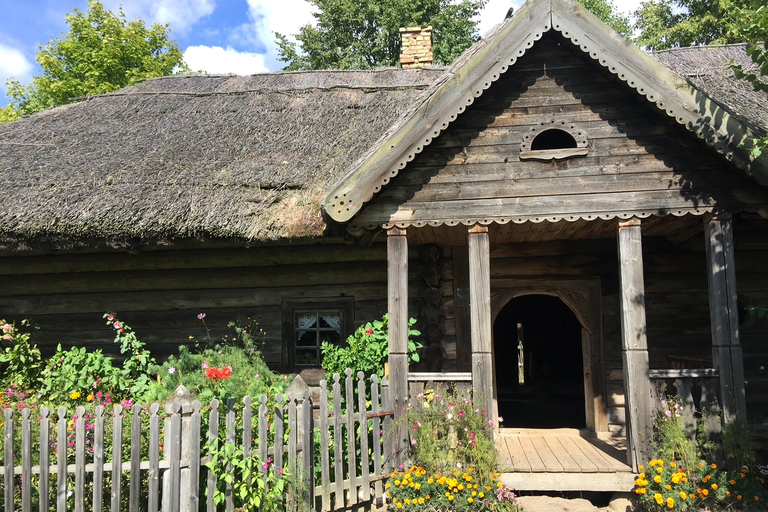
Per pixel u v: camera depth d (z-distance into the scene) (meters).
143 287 7.45
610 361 7.08
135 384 6.45
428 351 7.02
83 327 7.46
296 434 4.74
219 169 7.06
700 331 7.00
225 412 4.56
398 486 5.01
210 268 7.43
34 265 7.52
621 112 5.47
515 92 5.58
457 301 7.14
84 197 6.46
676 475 4.77
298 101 9.08
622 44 5.15
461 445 5.10
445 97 5.30
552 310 13.50
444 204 5.50
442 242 7.02
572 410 10.46
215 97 9.42
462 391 5.32
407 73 9.91
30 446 4.26
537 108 5.55
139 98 9.56
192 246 6.49
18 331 7.35
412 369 7.01
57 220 6.20
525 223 5.82
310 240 6.55
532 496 5.35
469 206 5.49
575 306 7.30
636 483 4.93
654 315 7.05
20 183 6.79
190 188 6.60
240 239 6.18
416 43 11.07
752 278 6.97
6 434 4.26
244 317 7.32
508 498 4.93
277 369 7.20
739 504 4.67
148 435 4.84
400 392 5.37
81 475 4.14
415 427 5.20
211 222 6.11
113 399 6.16
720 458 5.01
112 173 6.93
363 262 7.30
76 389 6.14
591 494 5.57
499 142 5.54
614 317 7.13
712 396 5.15
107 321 7.43
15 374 6.52
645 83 5.11
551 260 7.26
